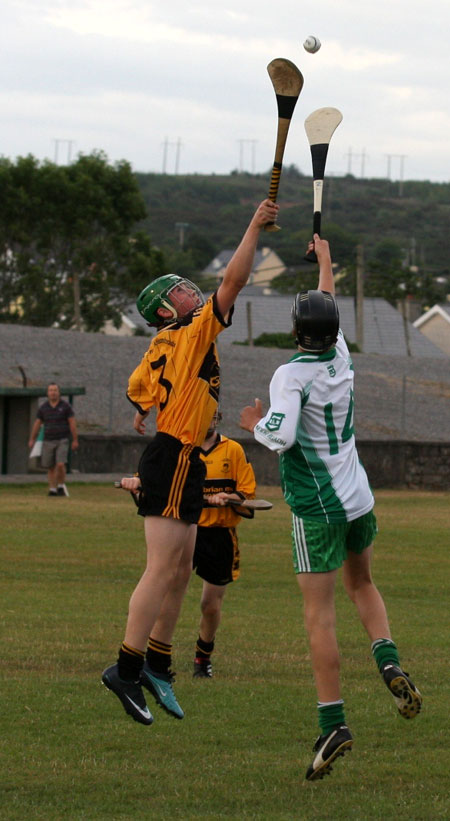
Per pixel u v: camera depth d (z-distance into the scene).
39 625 28.78
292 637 28.22
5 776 17.14
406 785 17.06
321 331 16.94
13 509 58.12
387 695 22.39
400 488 90.69
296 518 17.14
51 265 180.50
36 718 20.25
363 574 17.75
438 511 67.50
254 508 23.12
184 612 31.77
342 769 17.81
